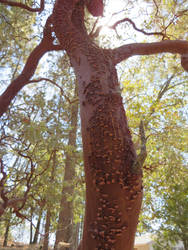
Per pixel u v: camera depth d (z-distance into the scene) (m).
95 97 2.39
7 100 5.34
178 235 9.05
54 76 7.36
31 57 5.52
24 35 8.04
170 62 7.86
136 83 8.24
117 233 1.87
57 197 7.12
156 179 7.38
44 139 5.49
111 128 2.18
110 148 2.08
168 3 6.37
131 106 7.65
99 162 2.05
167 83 8.24
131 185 1.97
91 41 3.14
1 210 4.15
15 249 10.78
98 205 1.96
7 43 8.27
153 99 8.29
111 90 2.47
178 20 6.19
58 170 8.16
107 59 2.85
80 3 3.66
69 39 3.13
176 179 6.82
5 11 7.57
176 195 7.84
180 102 7.68
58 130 5.75
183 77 8.20
